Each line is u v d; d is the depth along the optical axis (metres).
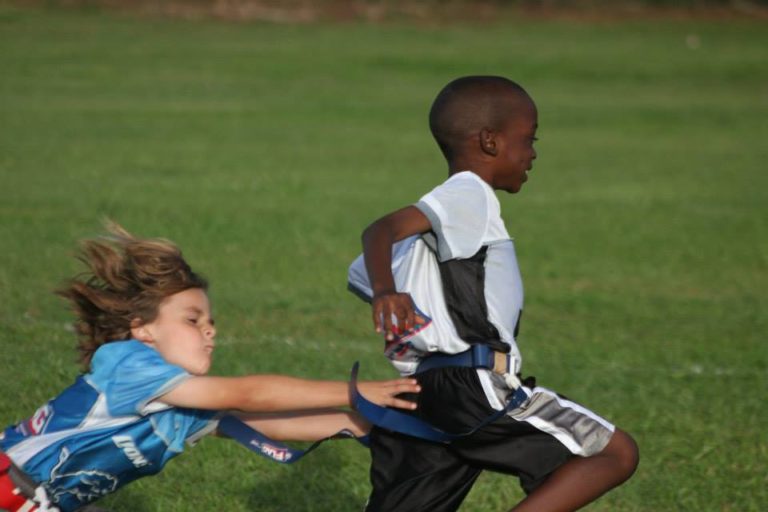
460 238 11.60
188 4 119.44
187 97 75.06
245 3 121.62
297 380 11.34
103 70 84.19
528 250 36.34
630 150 61.62
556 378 23.02
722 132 70.06
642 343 26.12
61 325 24.73
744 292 31.75
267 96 77.69
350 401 11.34
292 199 43.50
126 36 102.25
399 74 91.44
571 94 85.81
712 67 101.69
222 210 40.28
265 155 55.00
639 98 84.88
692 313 29.22
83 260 11.98
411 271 11.86
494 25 124.25
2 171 46.38
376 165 53.72
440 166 54.25
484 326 11.66
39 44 94.44
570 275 33.19
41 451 11.10
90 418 11.25
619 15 133.62
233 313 26.75
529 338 26.25
